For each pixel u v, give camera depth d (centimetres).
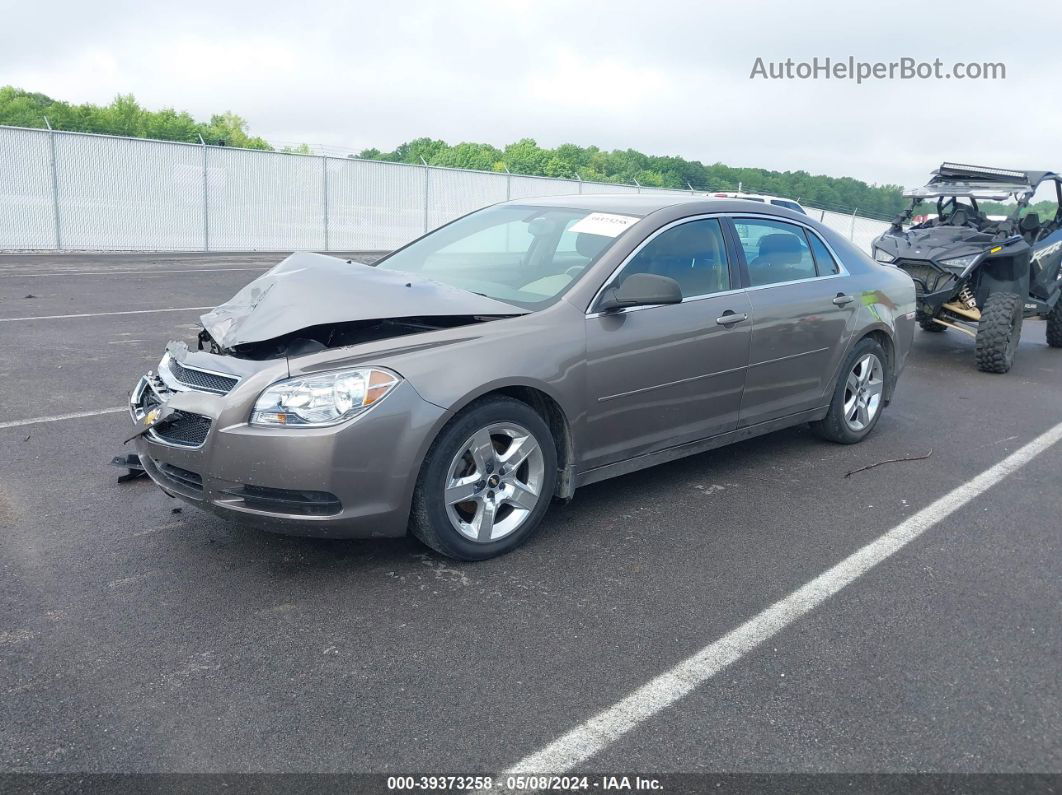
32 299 1091
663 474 496
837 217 3331
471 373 348
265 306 367
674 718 262
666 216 442
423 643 302
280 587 340
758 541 402
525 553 380
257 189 2289
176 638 300
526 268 429
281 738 248
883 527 425
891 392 589
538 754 244
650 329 412
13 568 348
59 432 529
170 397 349
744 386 470
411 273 452
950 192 973
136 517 404
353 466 324
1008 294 849
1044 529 429
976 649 309
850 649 306
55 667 279
